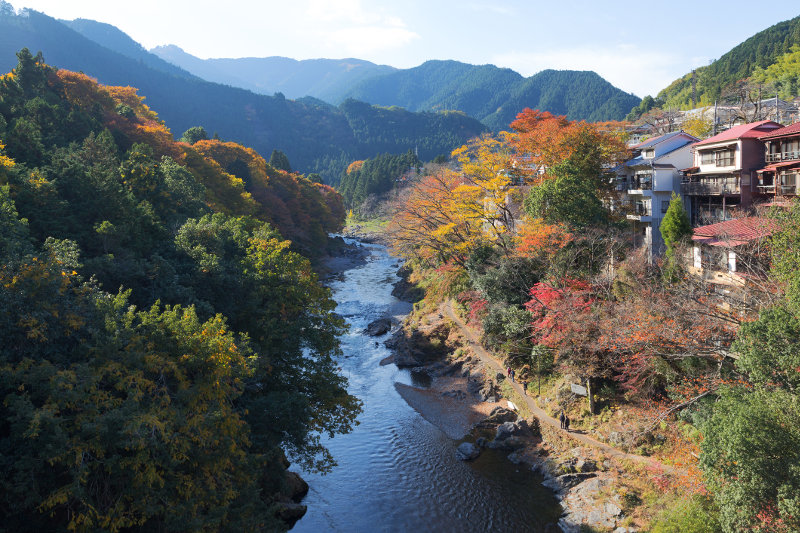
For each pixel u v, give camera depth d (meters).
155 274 31.14
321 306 33.12
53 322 18.95
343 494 27.27
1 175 31.19
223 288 34.06
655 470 24.77
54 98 60.28
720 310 25.59
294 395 25.47
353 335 53.88
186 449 17.19
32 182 32.84
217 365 20.28
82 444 15.39
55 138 49.91
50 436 14.91
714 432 16.89
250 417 24.00
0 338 17.30
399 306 64.00
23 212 31.47
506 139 52.16
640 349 27.28
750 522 15.39
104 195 36.28
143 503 15.91
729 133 42.91
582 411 31.00
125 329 19.75
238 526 17.92
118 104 79.81
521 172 49.88
